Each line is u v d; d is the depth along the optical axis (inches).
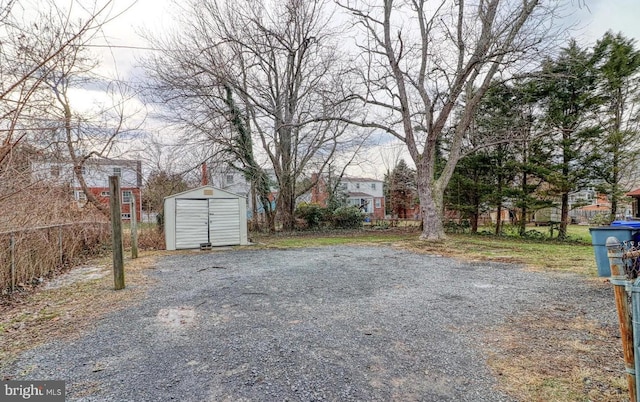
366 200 1185.4
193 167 560.4
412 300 160.2
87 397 79.0
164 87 474.3
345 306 150.9
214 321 132.6
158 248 390.0
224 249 379.6
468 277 213.2
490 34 361.7
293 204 656.4
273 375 88.4
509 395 77.9
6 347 109.3
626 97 409.4
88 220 334.3
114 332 122.0
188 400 77.1
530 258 285.4
